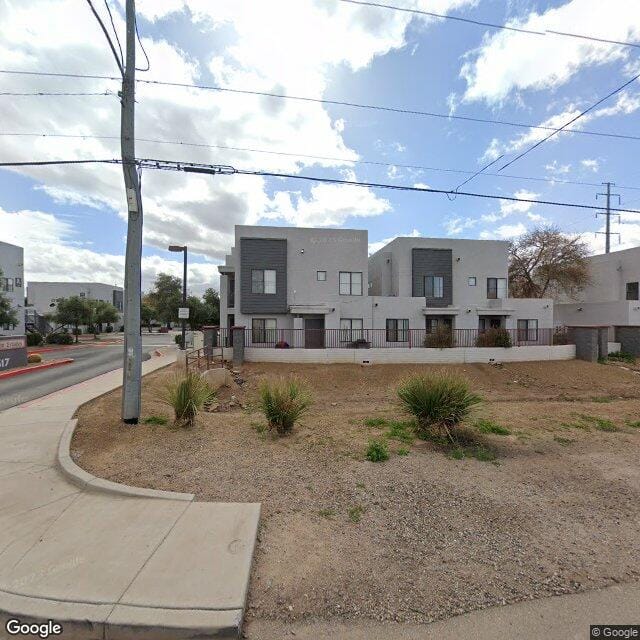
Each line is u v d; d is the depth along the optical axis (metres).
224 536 2.86
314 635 2.04
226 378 12.34
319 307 20.30
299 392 6.38
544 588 2.43
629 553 2.84
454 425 5.78
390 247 25.39
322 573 2.53
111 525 3.03
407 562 2.68
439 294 23.91
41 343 29.31
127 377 6.08
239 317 20.94
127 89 6.06
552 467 4.61
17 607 2.16
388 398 12.13
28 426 6.02
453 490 3.89
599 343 18.69
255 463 4.52
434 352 16.89
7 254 29.75
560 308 29.31
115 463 4.40
